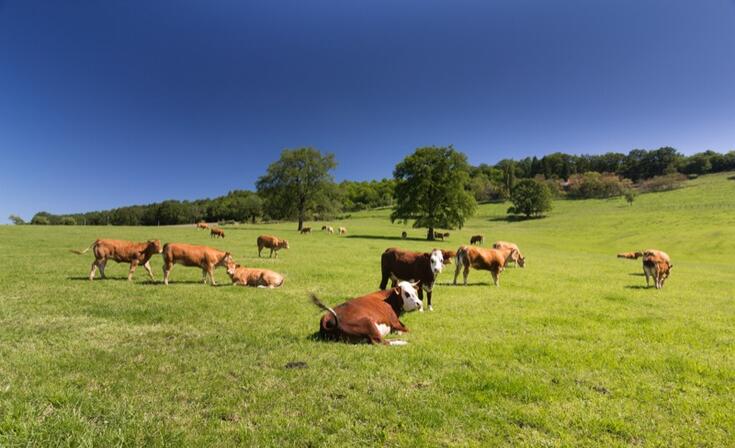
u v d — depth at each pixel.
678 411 4.90
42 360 5.95
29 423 4.01
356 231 64.94
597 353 6.96
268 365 6.06
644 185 127.56
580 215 93.44
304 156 64.12
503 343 7.47
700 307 11.73
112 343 6.98
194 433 4.10
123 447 3.83
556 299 12.53
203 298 11.25
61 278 13.83
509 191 143.88
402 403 4.86
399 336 7.90
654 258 15.95
